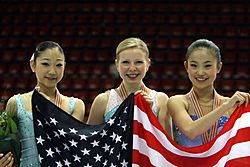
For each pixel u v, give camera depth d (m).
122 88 6.64
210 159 6.19
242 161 6.09
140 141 6.29
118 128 6.26
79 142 6.25
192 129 6.03
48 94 6.61
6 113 6.27
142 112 6.31
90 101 17.98
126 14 22.14
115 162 6.17
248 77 19.27
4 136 6.09
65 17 22.02
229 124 6.21
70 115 6.35
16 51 20.67
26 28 21.61
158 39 21.02
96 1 22.50
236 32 21.23
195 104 6.42
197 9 22.27
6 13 22.17
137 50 6.33
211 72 6.23
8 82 19.12
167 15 22.05
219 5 22.39
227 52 20.36
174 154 6.23
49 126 6.28
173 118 6.42
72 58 20.34
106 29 21.52
